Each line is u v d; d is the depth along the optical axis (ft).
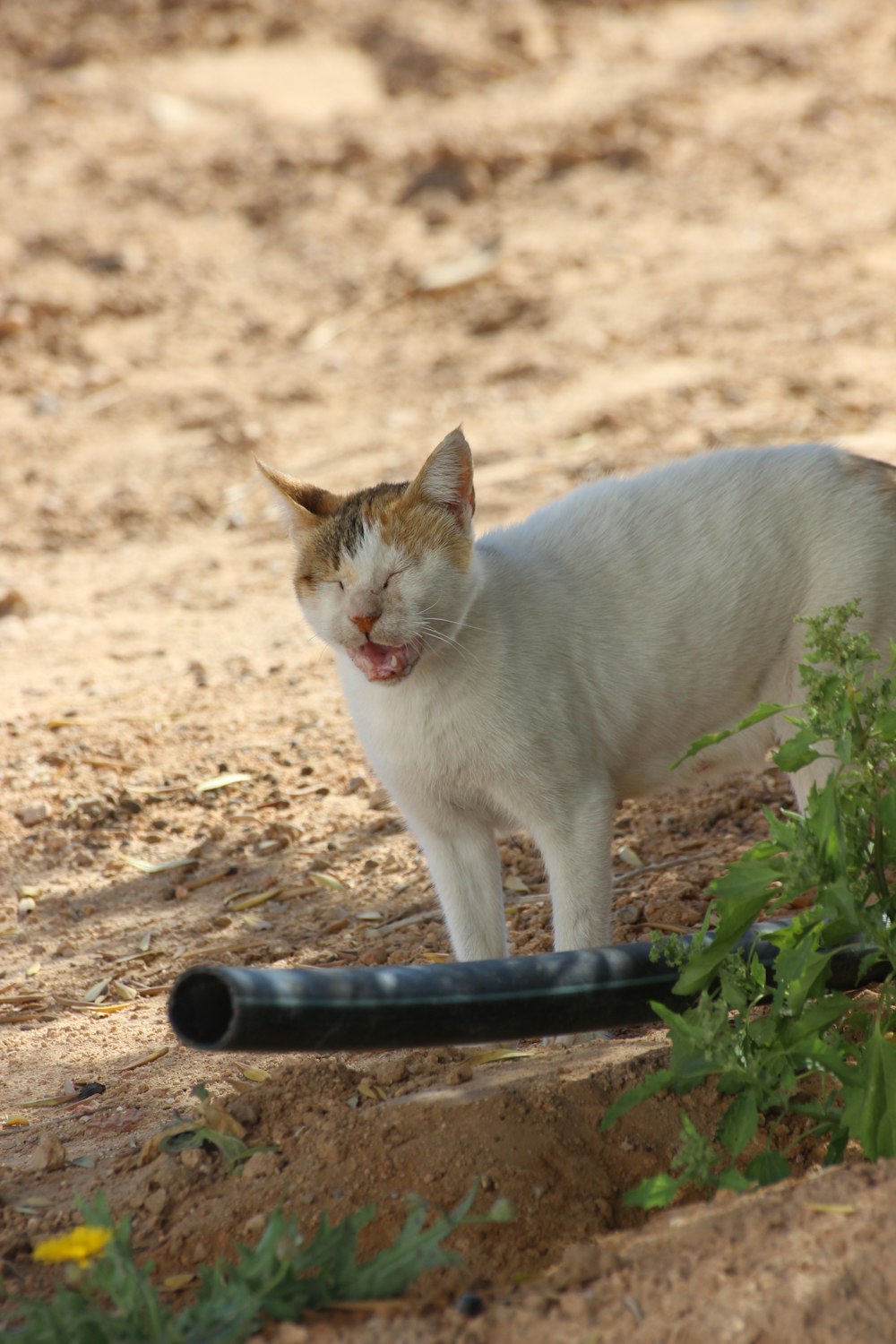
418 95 129.70
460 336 93.86
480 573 31.22
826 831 23.67
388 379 89.61
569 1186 24.91
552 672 31.50
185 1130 26.81
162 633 63.21
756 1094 24.76
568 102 123.95
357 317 98.68
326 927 39.63
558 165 113.50
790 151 109.91
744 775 45.37
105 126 127.13
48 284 103.50
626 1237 22.85
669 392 78.07
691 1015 25.38
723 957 25.32
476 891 33.99
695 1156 23.81
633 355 85.15
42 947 40.73
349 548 30.37
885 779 25.17
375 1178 24.66
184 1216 24.61
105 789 49.42
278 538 73.10
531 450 74.49
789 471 33.71
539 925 38.34
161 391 91.86
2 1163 27.99
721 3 143.54
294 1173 24.88
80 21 143.13
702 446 70.90
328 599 30.86
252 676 57.31
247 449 82.53
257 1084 29.14
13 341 97.71
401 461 76.43
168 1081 31.60
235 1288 21.04
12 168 121.39
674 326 87.25
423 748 31.55
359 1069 29.07
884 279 89.10
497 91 128.88
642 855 41.63
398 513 30.27
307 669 57.52
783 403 74.79
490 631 31.01
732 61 125.90
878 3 134.62
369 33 138.41
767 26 135.23
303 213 111.86
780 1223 21.40
